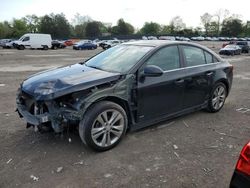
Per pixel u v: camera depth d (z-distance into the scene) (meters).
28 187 3.02
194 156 3.78
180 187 3.07
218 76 5.44
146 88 4.15
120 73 4.01
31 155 3.71
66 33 91.50
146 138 4.33
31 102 3.81
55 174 3.28
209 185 3.11
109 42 40.22
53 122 3.52
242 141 4.32
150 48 4.48
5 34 89.38
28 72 11.62
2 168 3.39
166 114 4.62
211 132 4.65
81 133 3.65
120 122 3.96
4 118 5.17
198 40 83.88
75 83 3.61
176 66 4.67
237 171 2.21
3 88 7.88
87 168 3.41
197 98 5.12
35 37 34.97
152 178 3.22
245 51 31.11
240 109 6.06
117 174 3.29
